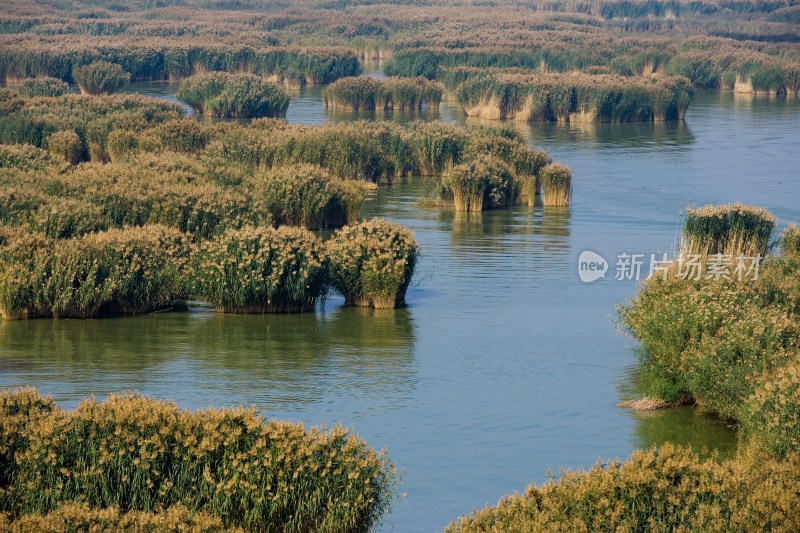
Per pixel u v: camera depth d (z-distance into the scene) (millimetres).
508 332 54875
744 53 197500
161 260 59156
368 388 45938
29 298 56031
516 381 47469
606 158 113938
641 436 41312
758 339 42219
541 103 146750
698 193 94688
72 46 176500
